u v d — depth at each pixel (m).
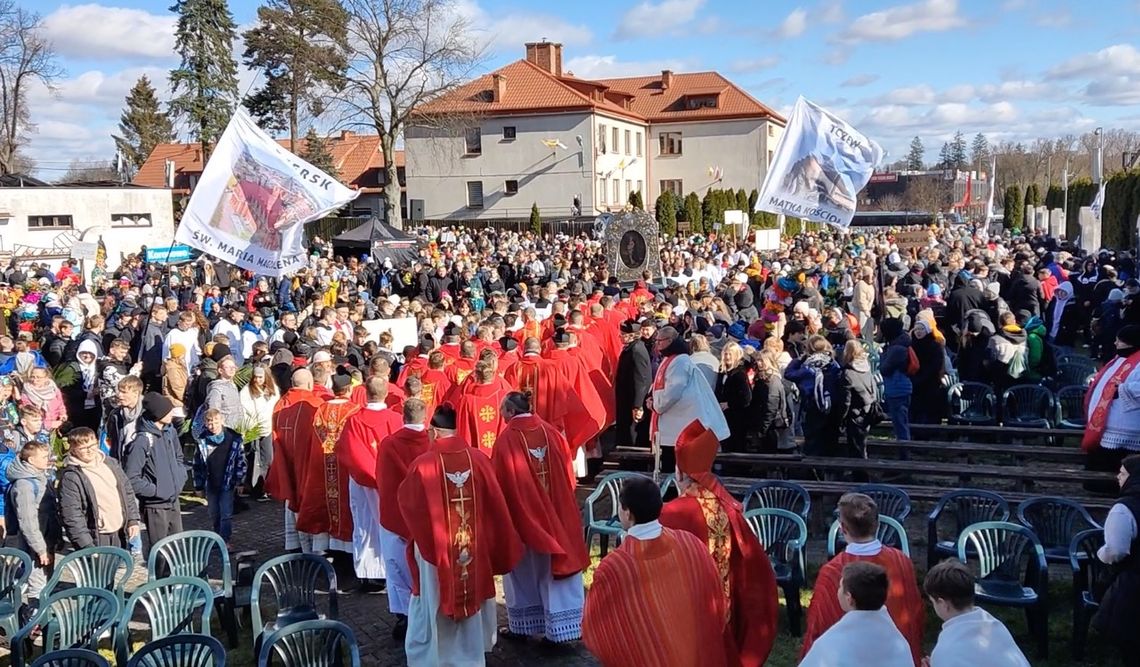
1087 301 17.47
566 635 7.02
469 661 6.45
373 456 7.93
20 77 58.44
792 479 10.19
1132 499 5.48
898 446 10.26
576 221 51.03
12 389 10.95
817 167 13.03
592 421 10.46
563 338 10.57
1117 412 8.10
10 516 8.32
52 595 6.76
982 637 4.04
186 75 49.66
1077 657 6.57
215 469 9.35
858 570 4.15
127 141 82.00
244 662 7.12
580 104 53.59
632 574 4.68
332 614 6.80
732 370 10.30
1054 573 8.07
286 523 9.09
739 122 61.16
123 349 13.05
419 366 10.84
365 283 26.16
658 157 62.88
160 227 43.94
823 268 21.17
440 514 6.27
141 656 5.41
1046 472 8.84
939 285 18.36
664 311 13.59
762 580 5.45
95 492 7.57
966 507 7.78
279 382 11.48
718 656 4.79
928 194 77.06
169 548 7.40
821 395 9.72
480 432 9.41
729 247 33.19
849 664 4.00
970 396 12.53
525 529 6.78
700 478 5.50
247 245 11.50
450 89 45.88
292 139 51.50
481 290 24.08
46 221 40.66
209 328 15.07
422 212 56.88
